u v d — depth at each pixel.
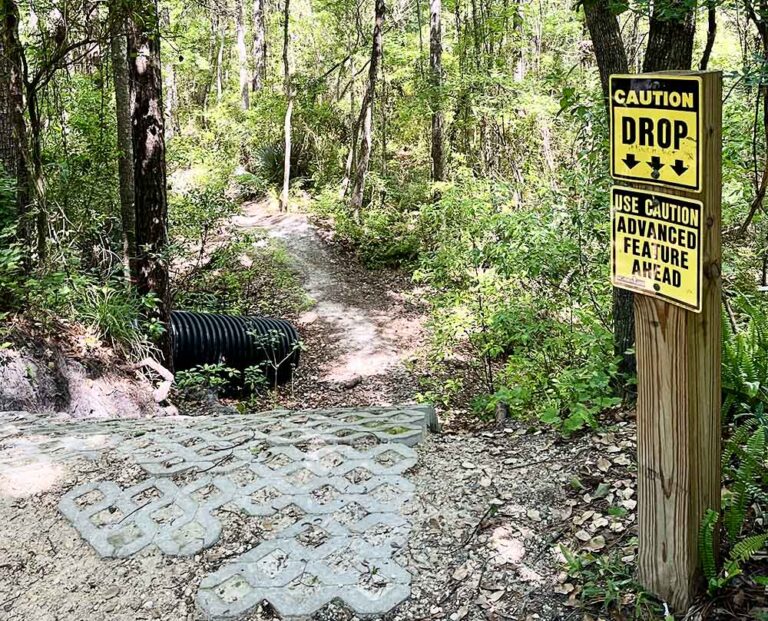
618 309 4.14
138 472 3.51
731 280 5.95
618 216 2.20
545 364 5.64
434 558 2.77
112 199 10.80
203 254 14.12
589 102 5.93
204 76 30.16
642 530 2.32
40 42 7.48
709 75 1.88
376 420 4.14
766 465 2.85
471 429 4.54
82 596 2.71
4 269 5.98
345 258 14.72
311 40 23.27
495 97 14.34
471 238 8.59
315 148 20.44
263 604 2.58
